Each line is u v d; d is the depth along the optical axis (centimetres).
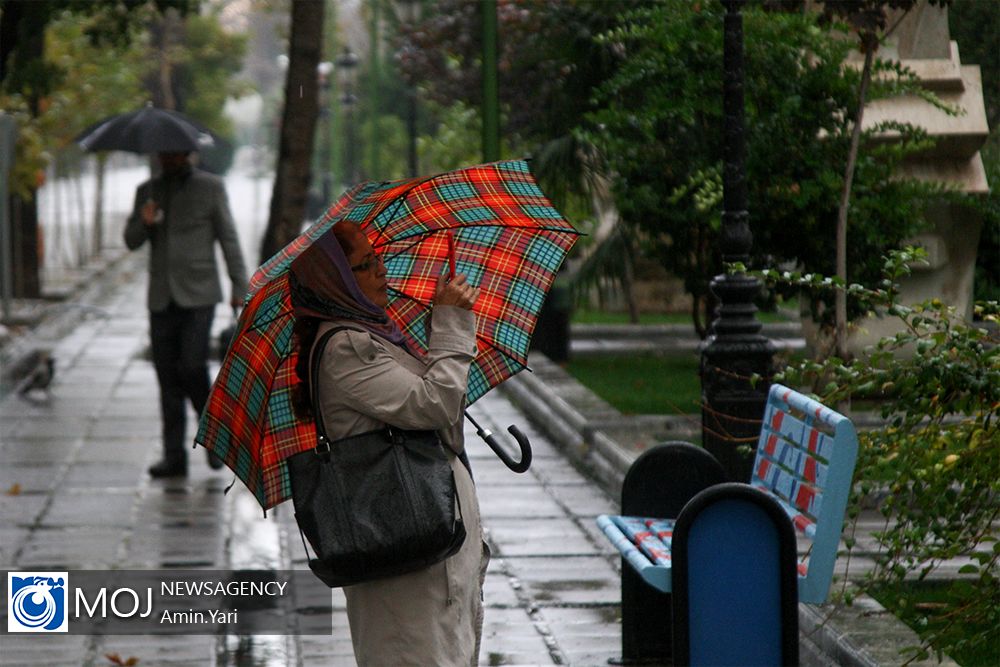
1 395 4731
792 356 2577
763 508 1620
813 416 1730
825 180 3064
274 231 4766
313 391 1350
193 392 3309
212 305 3288
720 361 2352
